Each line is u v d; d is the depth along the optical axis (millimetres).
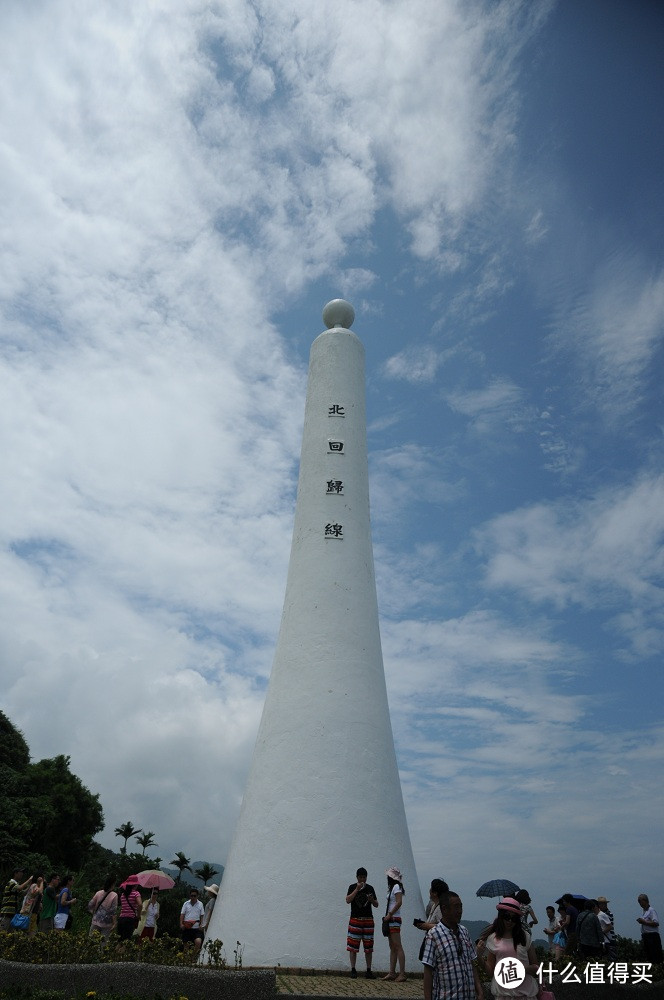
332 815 20078
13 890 22031
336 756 20906
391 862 20031
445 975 8984
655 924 20188
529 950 9812
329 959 18266
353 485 25031
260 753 21797
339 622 22781
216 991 13383
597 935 17656
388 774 21422
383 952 18547
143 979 13547
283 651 22922
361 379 27281
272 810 20453
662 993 15234
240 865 20312
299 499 25391
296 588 23688
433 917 15242
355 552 24047
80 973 13828
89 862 59594
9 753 56062
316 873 19328
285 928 18766
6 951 14969
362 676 22312
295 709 21656
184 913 20438
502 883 19172
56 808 55250
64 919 19719
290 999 13891
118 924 20109
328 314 28500
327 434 25594
